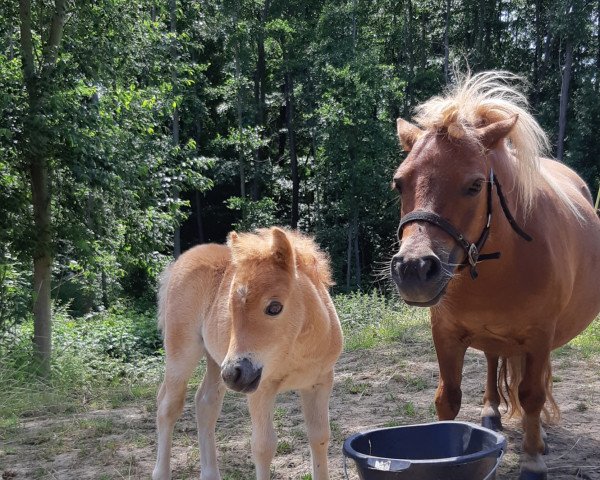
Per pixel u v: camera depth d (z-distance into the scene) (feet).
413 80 118.93
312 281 13.60
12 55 40.42
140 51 44.80
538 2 128.06
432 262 11.79
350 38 113.39
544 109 122.01
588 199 20.31
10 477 17.40
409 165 12.96
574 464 16.06
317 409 13.67
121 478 16.88
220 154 122.52
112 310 70.90
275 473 16.43
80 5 39.99
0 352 34.17
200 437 15.78
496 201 13.48
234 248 12.71
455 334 14.85
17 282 39.65
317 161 114.21
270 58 126.41
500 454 11.48
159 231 43.70
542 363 14.61
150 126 44.62
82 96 40.14
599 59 125.59
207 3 103.04
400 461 10.91
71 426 22.18
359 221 107.65
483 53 127.44
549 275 14.16
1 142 35.63
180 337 15.34
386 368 27.04
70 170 37.50
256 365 11.62
